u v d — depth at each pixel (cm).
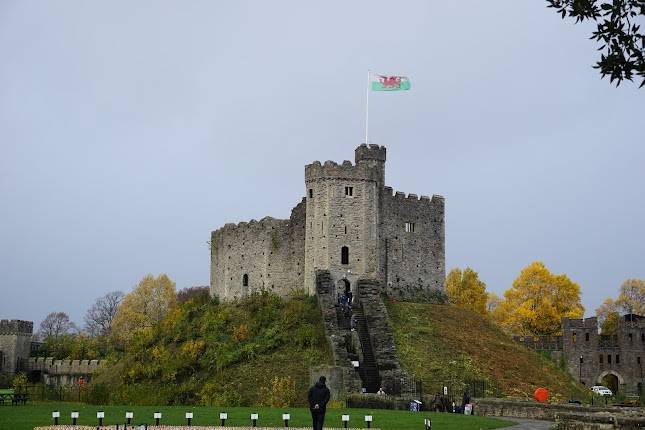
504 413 7256
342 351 9925
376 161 12062
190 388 9712
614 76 3059
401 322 11131
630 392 15325
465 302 16862
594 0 3100
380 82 12012
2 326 17588
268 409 7581
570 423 5812
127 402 8925
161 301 18912
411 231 12306
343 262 11481
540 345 15100
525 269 16975
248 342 10656
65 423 5722
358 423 6181
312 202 11688
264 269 12325
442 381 9819
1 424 5538
